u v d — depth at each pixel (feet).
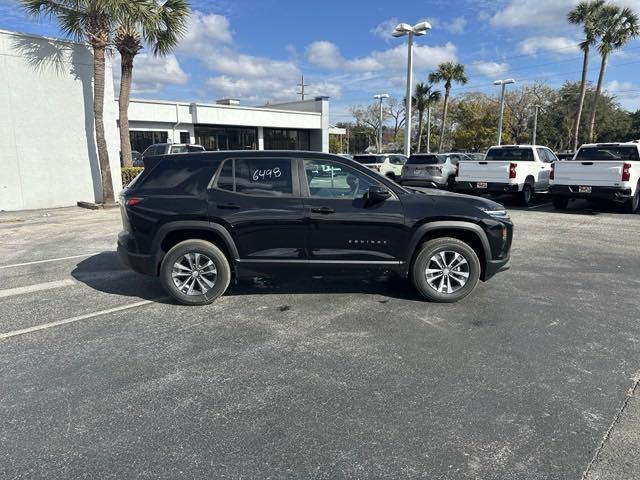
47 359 12.99
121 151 56.59
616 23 104.68
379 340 14.17
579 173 41.16
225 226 16.79
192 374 12.11
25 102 43.73
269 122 118.93
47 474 8.44
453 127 200.13
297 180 17.07
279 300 17.87
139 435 9.58
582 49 108.78
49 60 44.75
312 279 20.56
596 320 15.72
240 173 17.20
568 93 186.60
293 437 9.50
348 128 239.09
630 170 39.29
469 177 48.88
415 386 11.46
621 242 29.07
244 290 19.10
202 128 111.14
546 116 188.24
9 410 10.47
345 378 11.88
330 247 17.01
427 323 15.52
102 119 45.16
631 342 13.94
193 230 17.02
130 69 54.85
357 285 19.70
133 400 10.88
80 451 9.08
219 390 11.32
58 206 46.96
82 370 12.35
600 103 181.98
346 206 16.84
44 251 26.99
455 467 8.62
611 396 10.95
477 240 17.63
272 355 13.19
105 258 25.13
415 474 8.45
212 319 15.96
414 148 209.77
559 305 17.28
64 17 43.60
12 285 20.17
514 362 12.69
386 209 16.92
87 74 47.42
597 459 8.81
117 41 52.37
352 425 9.90
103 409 10.52
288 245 16.99
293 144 130.21
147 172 17.56
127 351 13.48
